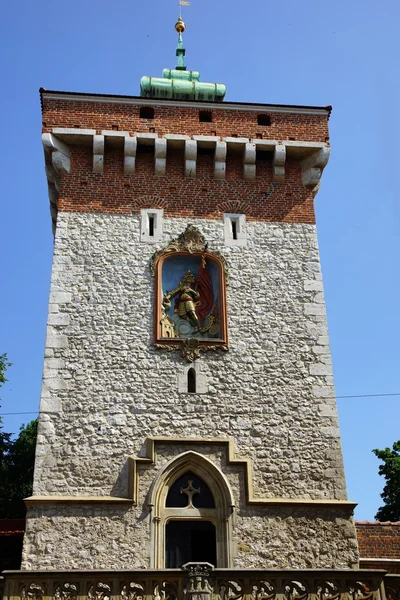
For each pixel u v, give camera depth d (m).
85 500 16.91
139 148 22.09
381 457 32.44
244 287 20.38
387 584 14.23
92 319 19.36
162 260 20.48
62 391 18.31
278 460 18.14
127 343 19.14
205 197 21.62
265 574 13.83
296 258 21.03
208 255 20.70
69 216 20.77
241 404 18.70
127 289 19.92
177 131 21.98
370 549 18.20
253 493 17.62
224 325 19.67
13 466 28.77
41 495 17.00
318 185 22.64
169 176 21.83
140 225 20.91
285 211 21.75
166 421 18.27
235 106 22.59
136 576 13.68
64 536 16.56
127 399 18.42
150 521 16.97
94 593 13.58
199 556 17.03
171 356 19.08
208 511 17.38
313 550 17.11
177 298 20.28
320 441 18.50
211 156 22.28
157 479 17.39
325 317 20.19
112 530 16.77
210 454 17.92
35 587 14.16
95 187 21.31
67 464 17.47
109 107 22.05
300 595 13.90
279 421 18.62
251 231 21.27
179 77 26.70
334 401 19.05
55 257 20.11
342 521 17.47
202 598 13.09
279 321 19.98
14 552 18.72
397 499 31.06
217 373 19.03
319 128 22.62
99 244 20.47
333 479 18.06
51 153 21.53
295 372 19.31
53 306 19.38
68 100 21.97
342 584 14.00
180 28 28.58
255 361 19.33
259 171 22.33
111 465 17.59
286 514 17.39
